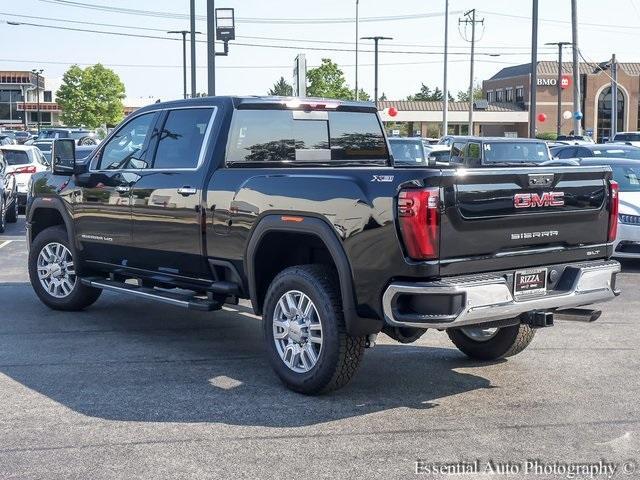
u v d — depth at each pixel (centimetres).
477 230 565
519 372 696
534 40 3238
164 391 638
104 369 700
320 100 773
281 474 482
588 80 7956
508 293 573
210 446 525
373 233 565
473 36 5441
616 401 618
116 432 550
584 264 629
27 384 655
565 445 529
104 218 823
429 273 548
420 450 520
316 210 602
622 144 1852
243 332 844
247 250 661
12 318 896
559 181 604
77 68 8431
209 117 730
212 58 1894
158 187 753
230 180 686
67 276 917
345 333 596
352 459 505
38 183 916
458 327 575
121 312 934
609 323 889
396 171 563
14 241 1585
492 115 7300
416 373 693
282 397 624
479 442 534
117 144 827
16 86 10106
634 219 1220
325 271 619
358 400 618
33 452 515
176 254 743
